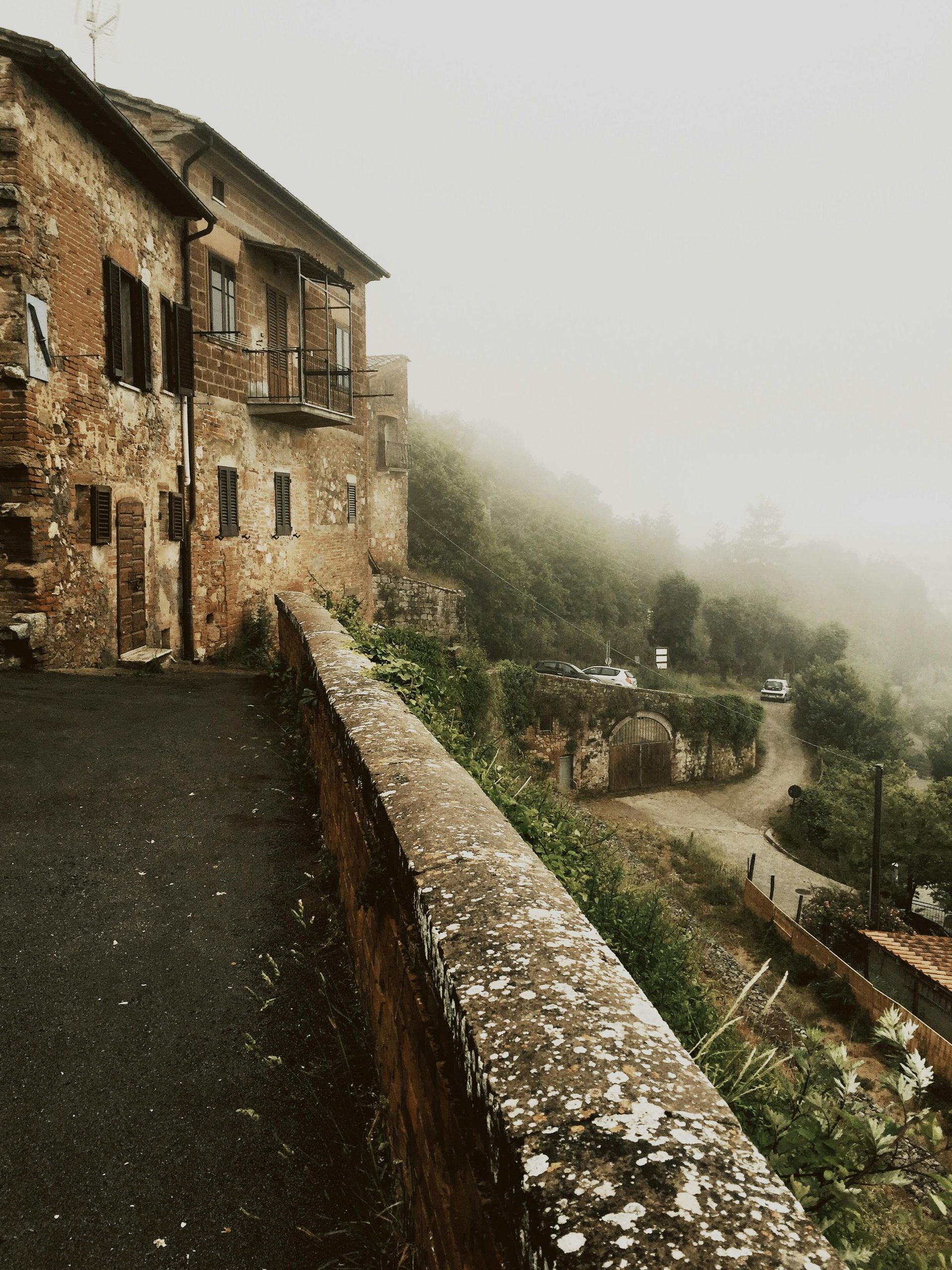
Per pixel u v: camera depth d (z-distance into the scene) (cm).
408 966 220
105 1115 265
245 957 362
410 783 282
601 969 170
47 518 933
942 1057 1331
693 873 2197
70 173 971
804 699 4134
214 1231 227
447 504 3562
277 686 950
